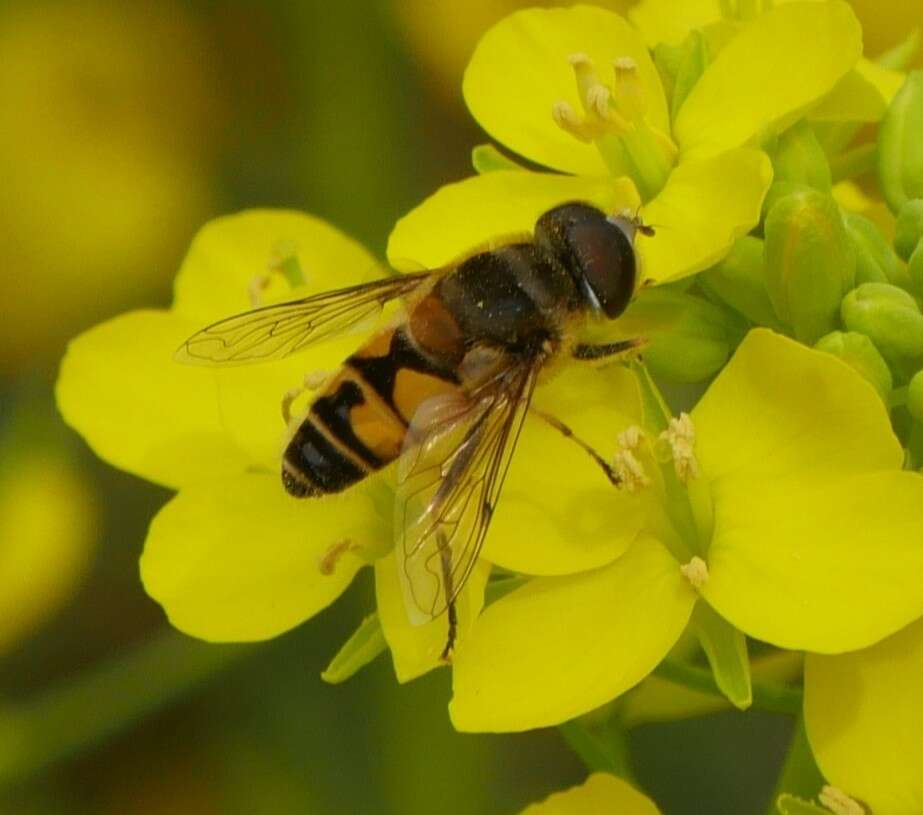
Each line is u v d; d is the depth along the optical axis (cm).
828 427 13
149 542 13
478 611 13
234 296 14
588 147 14
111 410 14
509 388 13
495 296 13
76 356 14
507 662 13
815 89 13
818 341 13
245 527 13
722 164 13
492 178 13
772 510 13
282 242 14
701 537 13
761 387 13
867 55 16
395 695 16
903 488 13
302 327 14
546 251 13
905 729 13
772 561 13
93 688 16
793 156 13
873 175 14
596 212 13
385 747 16
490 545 13
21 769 16
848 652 13
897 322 13
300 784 16
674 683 13
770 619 13
